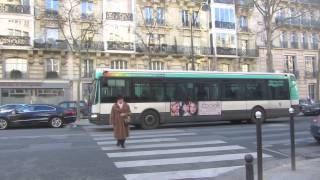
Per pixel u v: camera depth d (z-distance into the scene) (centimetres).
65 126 2533
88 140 1551
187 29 4716
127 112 1351
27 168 1008
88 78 4188
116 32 4338
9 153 1230
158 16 4584
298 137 1630
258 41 5125
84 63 4203
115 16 4334
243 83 2366
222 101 2295
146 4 4512
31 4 4022
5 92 3912
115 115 1346
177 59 4638
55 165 1044
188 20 4753
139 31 4453
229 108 2311
